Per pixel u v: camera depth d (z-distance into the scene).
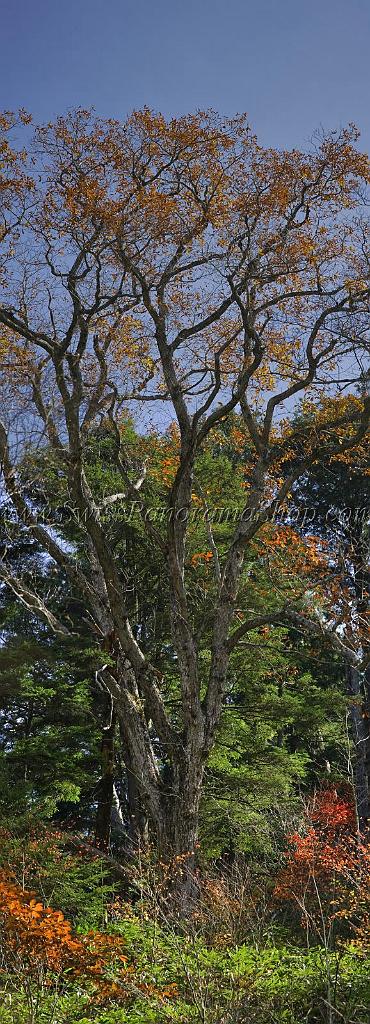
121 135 15.42
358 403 17.16
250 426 17.14
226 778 19.70
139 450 20.97
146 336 17.62
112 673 17.53
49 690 18.30
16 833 14.13
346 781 22.08
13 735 20.30
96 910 12.83
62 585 21.75
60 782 18.03
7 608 21.38
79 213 15.27
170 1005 7.52
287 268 16.27
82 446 15.65
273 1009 7.79
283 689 22.56
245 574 19.70
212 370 17.06
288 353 17.27
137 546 20.64
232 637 15.91
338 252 16.53
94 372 18.11
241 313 15.98
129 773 19.73
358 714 23.86
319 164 15.82
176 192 15.79
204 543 20.05
